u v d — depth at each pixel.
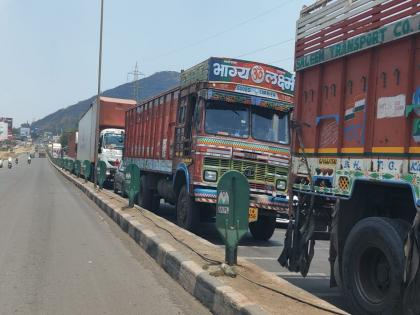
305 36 7.39
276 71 12.58
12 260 8.95
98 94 26.55
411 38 5.32
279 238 13.77
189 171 12.32
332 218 6.64
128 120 21.11
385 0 5.71
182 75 13.89
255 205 11.88
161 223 12.15
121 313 6.20
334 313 5.27
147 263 9.11
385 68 5.71
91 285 7.48
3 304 6.43
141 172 18.14
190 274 7.13
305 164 7.32
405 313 5.21
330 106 6.77
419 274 5.11
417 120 5.17
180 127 13.54
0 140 186.38
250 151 12.03
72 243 10.94
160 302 6.66
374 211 6.14
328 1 6.86
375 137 5.82
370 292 5.84
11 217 14.92
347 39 6.39
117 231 13.05
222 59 12.12
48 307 6.37
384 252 5.49
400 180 5.35
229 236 7.16
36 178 41.31
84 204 20.22
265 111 12.48
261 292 6.04
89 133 35.31
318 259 10.50
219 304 5.96
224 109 12.16
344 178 6.36
